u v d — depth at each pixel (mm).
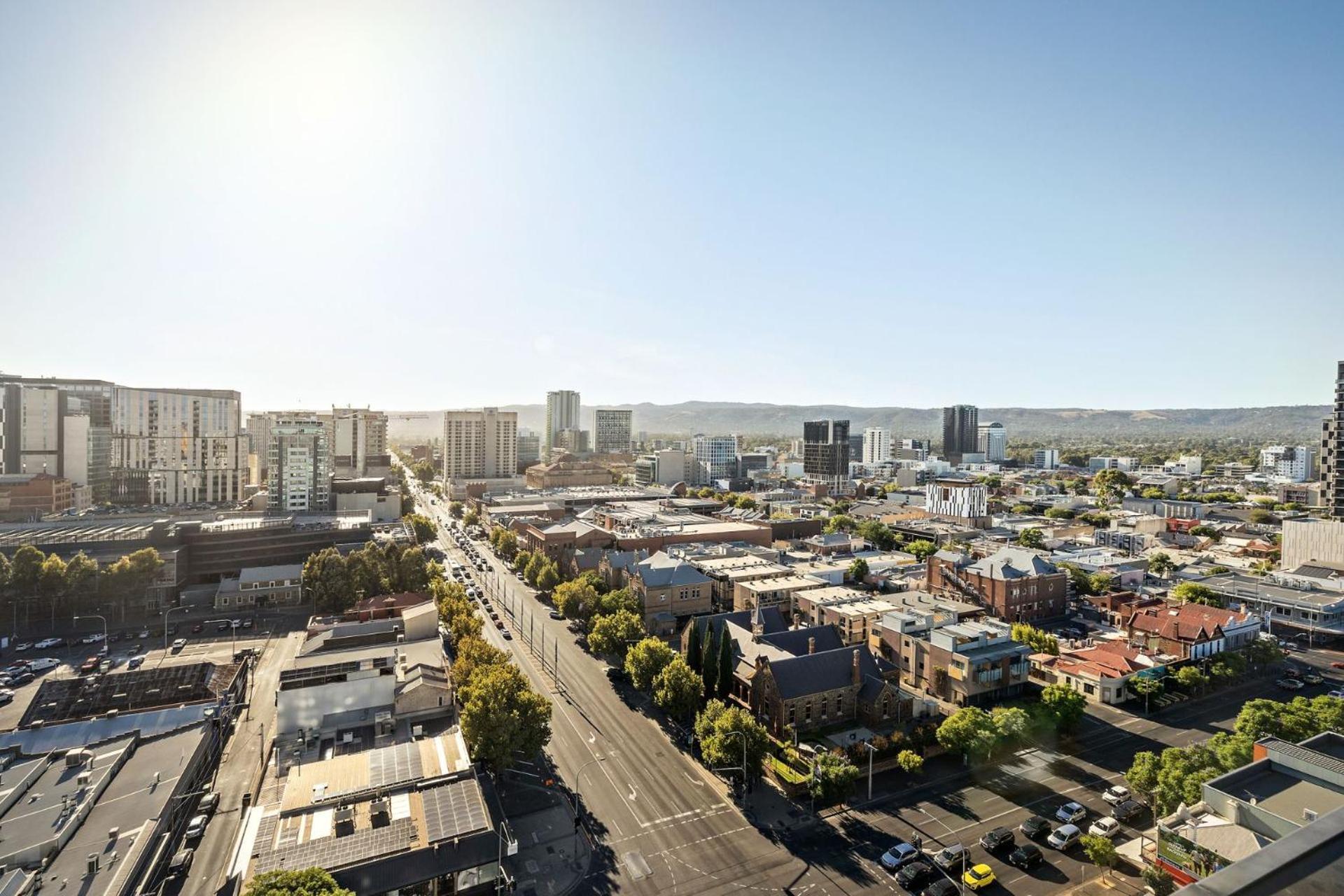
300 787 76375
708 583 169375
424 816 71312
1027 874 74875
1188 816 64438
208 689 114125
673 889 72500
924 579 190250
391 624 132250
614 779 93875
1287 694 124062
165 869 73500
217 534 199750
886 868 76062
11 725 109062
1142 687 116875
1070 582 189000
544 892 71562
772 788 92188
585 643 149250
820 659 111125
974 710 99688
